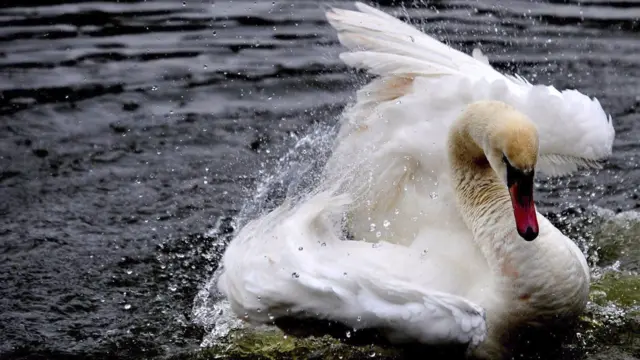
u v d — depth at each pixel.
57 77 12.50
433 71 8.20
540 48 13.18
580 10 14.20
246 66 12.75
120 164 11.06
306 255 7.45
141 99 12.16
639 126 11.75
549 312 7.04
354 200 8.07
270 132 11.57
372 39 8.55
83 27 13.59
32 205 10.29
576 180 10.86
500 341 7.18
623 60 12.96
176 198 10.48
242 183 10.72
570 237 9.82
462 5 14.23
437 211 7.72
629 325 8.12
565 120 7.87
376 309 7.05
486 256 7.15
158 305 8.66
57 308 8.57
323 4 14.18
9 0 14.20
